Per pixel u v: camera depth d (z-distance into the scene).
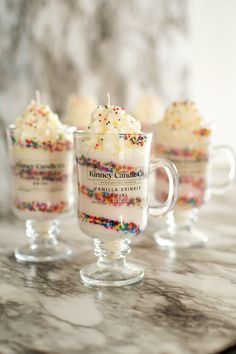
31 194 0.54
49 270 0.51
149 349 0.35
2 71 0.83
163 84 1.14
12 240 0.62
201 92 1.24
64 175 0.55
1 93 0.83
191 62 1.20
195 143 0.59
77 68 0.95
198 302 0.43
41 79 0.89
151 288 0.46
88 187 0.46
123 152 0.45
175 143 0.59
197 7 1.20
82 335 0.37
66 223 0.71
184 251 0.58
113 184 0.45
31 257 0.54
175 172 0.49
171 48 1.14
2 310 0.42
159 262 0.54
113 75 1.02
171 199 0.50
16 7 0.84
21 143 0.53
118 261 0.50
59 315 0.40
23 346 0.36
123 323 0.39
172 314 0.41
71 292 0.45
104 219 0.46
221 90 1.29
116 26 1.01
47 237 0.59
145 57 1.08
